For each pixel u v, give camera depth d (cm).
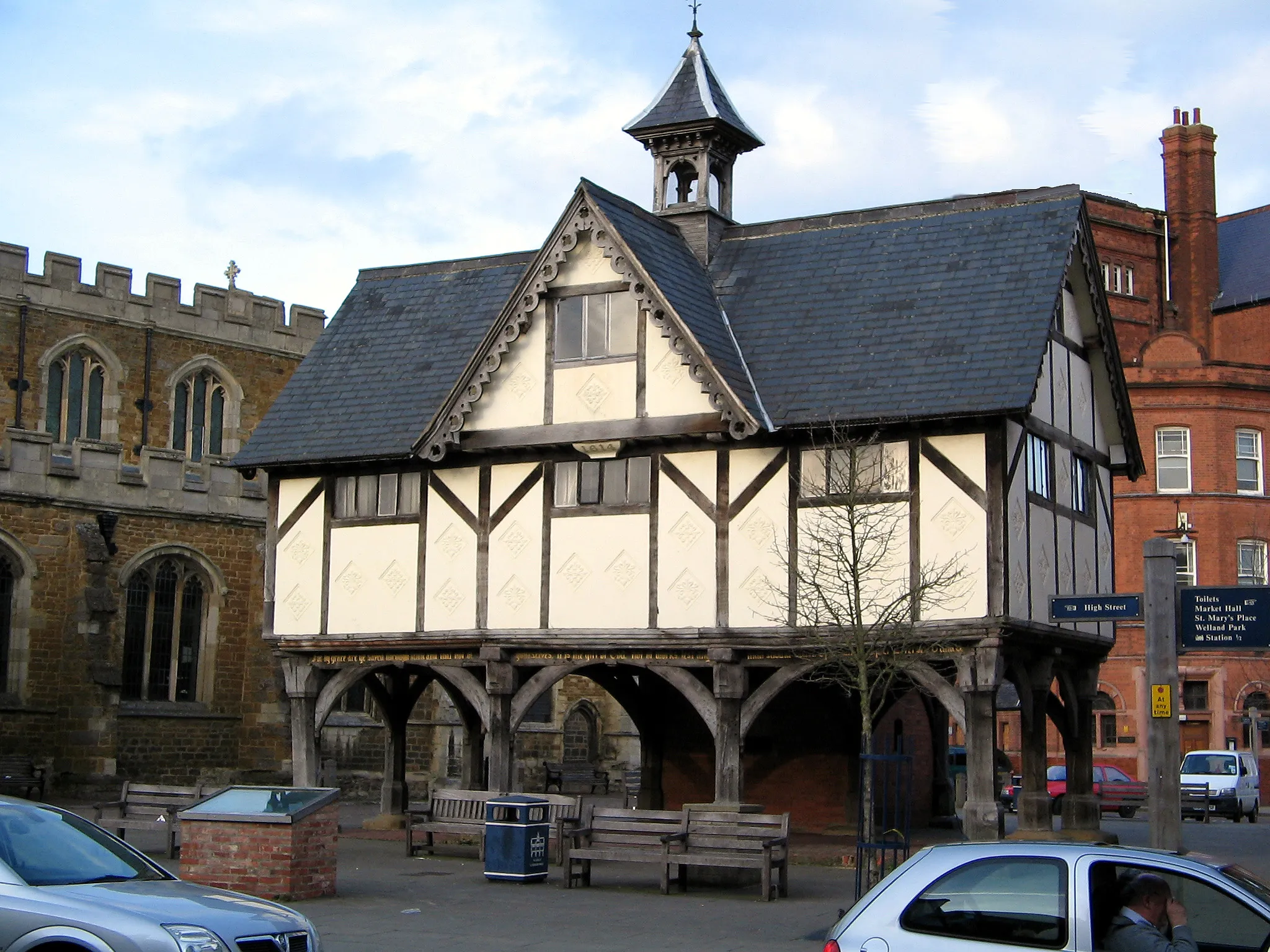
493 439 2202
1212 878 846
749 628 2038
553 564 2183
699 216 2400
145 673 3419
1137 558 4209
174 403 4175
